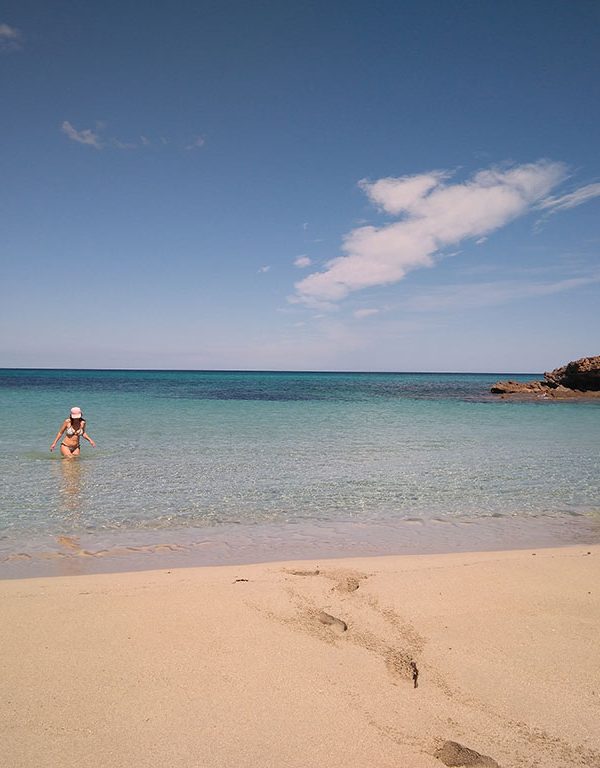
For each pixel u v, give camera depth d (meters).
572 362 52.03
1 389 54.47
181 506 9.16
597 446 17.44
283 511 8.91
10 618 4.23
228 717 2.97
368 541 7.29
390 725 2.93
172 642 3.84
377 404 40.19
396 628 4.16
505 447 17.11
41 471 12.10
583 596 4.91
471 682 3.38
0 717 2.94
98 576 5.41
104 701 3.10
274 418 27.31
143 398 42.72
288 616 4.34
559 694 3.27
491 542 7.30
